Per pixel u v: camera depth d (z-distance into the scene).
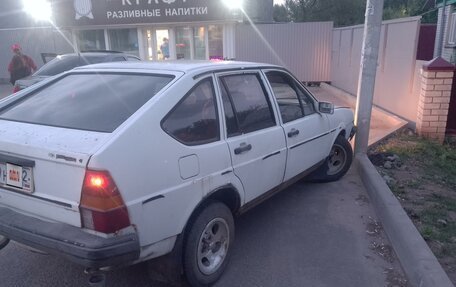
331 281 3.55
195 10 16.66
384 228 4.48
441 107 7.50
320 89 17.61
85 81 3.77
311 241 4.25
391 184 5.51
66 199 2.72
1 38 21.42
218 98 3.59
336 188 5.72
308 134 4.85
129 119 2.91
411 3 32.31
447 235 4.11
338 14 31.70
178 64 3.79
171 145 3.01
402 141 7.47
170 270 3.12
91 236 2.65
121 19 17.08
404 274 3.66
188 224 3.21
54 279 3.55
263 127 4.10
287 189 5.67
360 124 6.61
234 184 3.61
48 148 2.75
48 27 20.86
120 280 3.53
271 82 4.43
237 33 18.56
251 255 3.96
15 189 2.98
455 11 14.32
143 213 2.78
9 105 3.74
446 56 14.80
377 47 6.33
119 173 2.65
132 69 3.71
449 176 5.96
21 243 2.82
